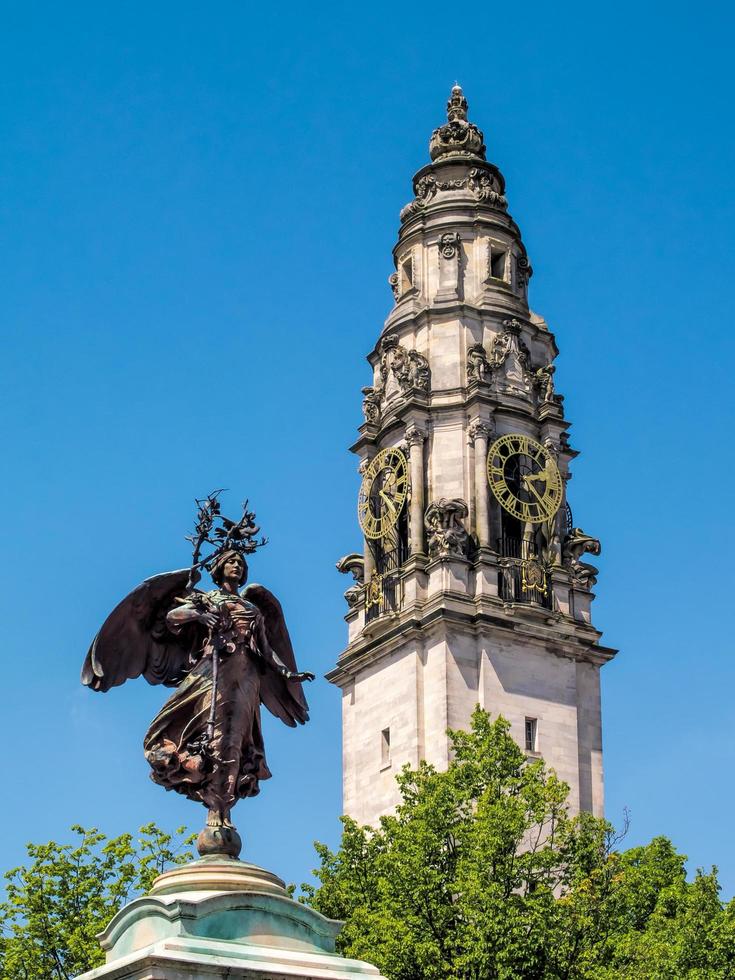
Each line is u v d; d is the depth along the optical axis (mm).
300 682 21156
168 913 18406
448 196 125812
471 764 76688
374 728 115000
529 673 113500
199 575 20922
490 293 123000
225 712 20312
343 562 121500
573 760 113000
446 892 67188
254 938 18625
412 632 112875
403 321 122688
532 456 118188
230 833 19969
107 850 64125
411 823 70250
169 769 20219
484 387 118438
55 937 62188
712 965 70625
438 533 115062
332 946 19188
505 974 63438
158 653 21047
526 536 116688
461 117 130500
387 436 121000
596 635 116750
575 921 67000
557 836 73625
